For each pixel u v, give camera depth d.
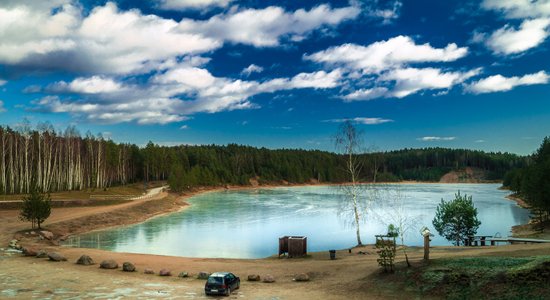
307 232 66.62
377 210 90.44
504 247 37.94
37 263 37.31
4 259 38.97
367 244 51.38
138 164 188.12
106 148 151.12
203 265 38.12
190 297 26.41
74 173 134.12
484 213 89.75
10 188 108.25
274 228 70.88
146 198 112.69
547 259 23.38
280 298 26.22
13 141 122.88
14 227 60.25
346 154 53.03
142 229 70.12
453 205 51.12
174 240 59.25
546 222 61.84
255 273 34.34
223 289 26.75
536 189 58.75
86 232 66.19
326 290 28.08
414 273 27.23
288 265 37.72
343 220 80.06
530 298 21.53
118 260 40.03
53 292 26.91
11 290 27.19
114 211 81.19
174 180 150.88
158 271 35.50
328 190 195.12
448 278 25.16
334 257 40.59
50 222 66.31
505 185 195.00
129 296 26.38
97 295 26.47
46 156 120.75
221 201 128.62
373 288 27.02
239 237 62.00
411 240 58.62
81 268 35.62
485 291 23.20
